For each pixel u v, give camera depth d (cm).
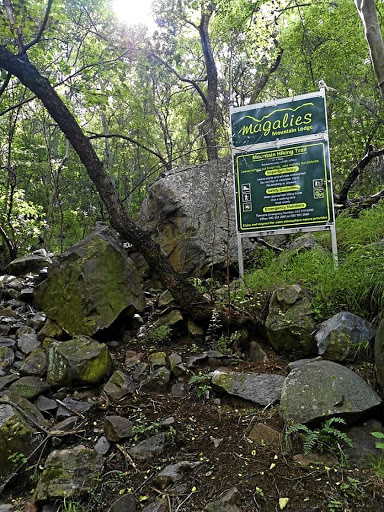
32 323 531
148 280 645
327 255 498
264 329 442
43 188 1616
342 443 300
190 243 647
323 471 280
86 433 355
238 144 541
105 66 704
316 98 508
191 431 338
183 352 450
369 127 1527
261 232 529
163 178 718
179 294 473
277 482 276
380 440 299
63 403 388
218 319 453
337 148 1623
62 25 813
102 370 409
